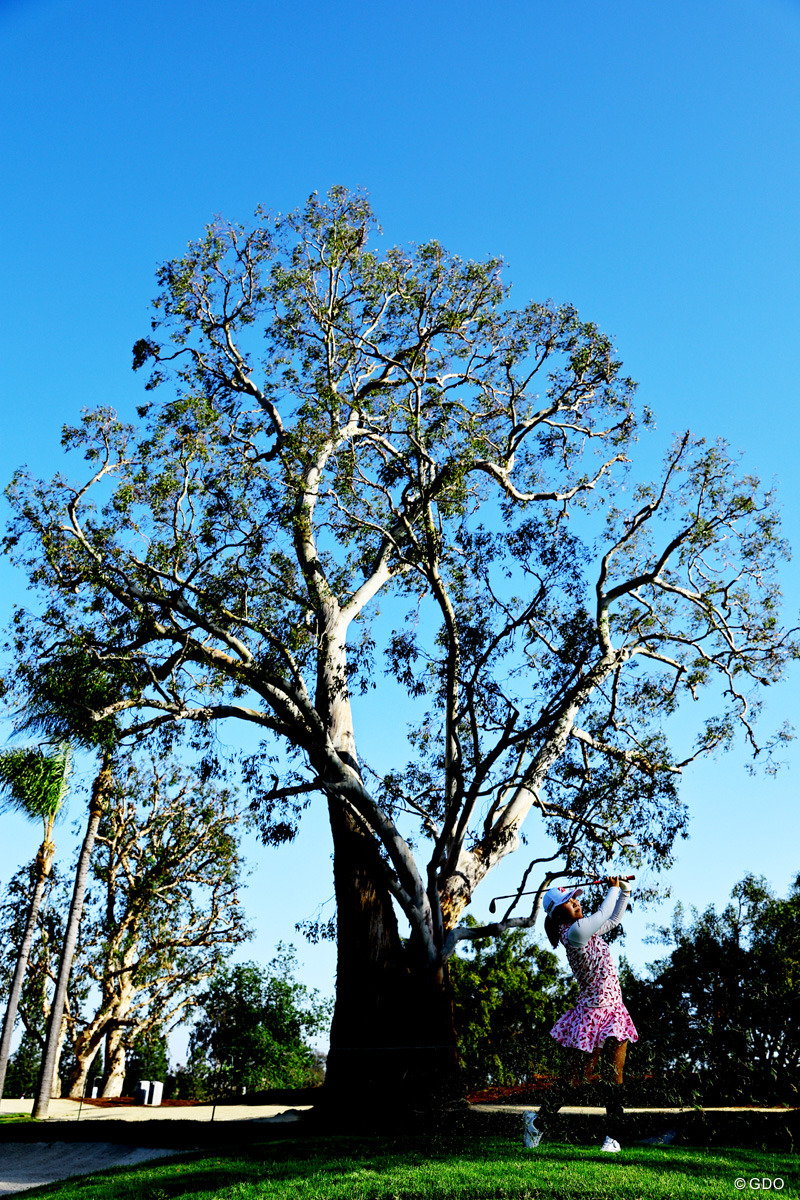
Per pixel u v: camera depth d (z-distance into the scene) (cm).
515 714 1828
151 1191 953
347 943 1827
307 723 1872
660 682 2319
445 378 2488
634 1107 967
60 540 1827
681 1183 705
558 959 4344
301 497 2041
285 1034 4347
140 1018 3550
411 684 2006
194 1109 2089
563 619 1952
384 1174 845
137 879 3528
